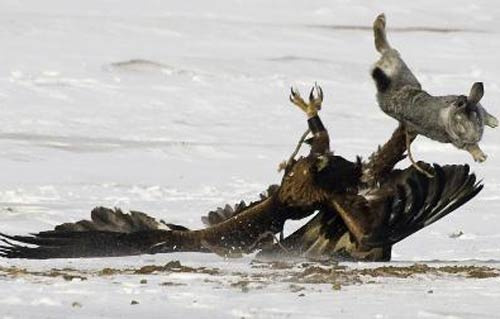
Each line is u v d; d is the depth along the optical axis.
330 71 154.50
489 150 102.25
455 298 31.23
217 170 87.31
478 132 37.56
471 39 195.62
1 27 172.75
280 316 28.20
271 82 144.62
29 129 105.50
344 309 29.33
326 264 39.53
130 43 169.75
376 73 39.69
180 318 27.77
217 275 36.22
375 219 40.53
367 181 40.91
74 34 172.62
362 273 36.62
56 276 35.56
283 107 129.12
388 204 40.38
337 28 199.62
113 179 80.38
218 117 121.19
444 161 95.62
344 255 41.31
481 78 157.38
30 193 72.44
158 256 42.84
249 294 31.67
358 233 40.59
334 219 41.44
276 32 189.75
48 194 72.50
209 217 42.94
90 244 41.38
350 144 104.75
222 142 104.56
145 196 73.25
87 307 29.12
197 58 155.62
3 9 195.38
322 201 41.03
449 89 148.75
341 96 137.88
